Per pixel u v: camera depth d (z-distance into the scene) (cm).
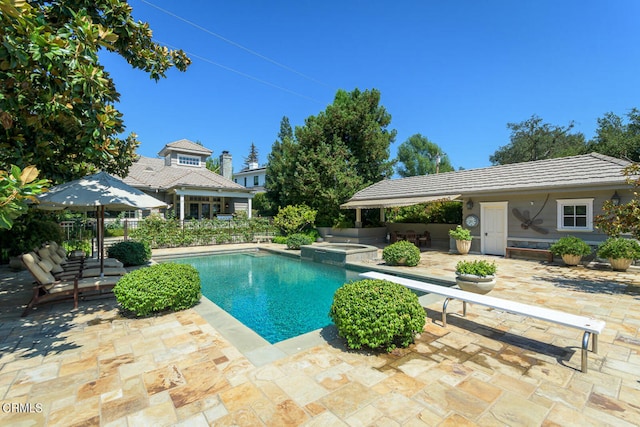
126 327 531
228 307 791
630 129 3044
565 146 3709
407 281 644
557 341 468
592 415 290
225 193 2598
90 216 2280
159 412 294
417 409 298
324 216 2431
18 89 470
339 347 445
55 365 392
